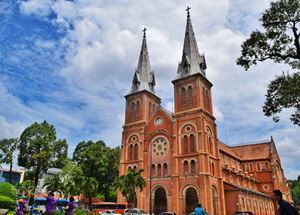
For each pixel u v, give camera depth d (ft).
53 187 216.74
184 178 176.76
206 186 167.32
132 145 211.82
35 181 247.09
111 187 273.75
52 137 256.52
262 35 67.21
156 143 200.03
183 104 197.77
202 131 180.45
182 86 202.59
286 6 63.82
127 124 221.25
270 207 258.16
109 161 275.18
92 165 269.23
